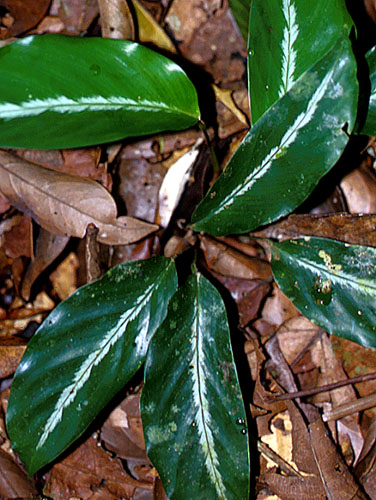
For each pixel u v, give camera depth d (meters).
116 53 0.37
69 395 0.39
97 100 0.37
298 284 0.40
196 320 0.40
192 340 0.39
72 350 0.39
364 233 0.42
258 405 0.42
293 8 0.37
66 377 0.39
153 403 0.39
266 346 0.43
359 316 0.39
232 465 0.39
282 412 0.43
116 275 0.40
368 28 0.43
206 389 0.39
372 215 0.42
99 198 0.42
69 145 0.37
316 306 0.40
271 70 0.38
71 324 0.39
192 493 0.39
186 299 0.40
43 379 0.39
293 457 0.41
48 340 0.39
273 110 0.35
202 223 0.40
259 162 0.37
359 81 0.39
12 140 0.37
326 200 0.43
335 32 0.37
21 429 0.39
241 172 0.37
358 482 0.41
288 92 0.35
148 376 0.39
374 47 0.38
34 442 0.39
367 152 0.43
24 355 0.39
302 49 0.37
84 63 0.37
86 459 0.43
